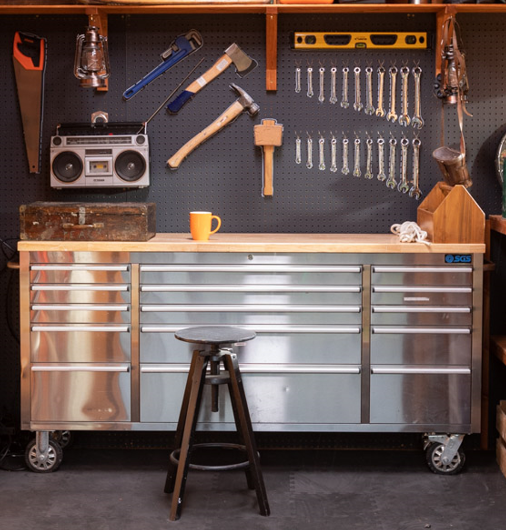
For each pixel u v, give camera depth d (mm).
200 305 3113
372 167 3537
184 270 3094
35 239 3129
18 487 3086
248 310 3105
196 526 2723
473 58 3467
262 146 3518
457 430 3141
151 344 3123
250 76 3500
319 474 3236
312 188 3553
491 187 3521
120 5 3311
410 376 3119
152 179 3551
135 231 3111
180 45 3490
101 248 3082
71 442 3537
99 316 3117
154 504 2920
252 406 3139
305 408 3137
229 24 3479
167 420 3146
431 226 3135
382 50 3480
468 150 3508
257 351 3127
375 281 3096
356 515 2818
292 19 3473
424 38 3449
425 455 3383
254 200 3557
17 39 3494
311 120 3521
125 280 3109
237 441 3562
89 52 3223
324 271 3086
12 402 3605
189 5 3312
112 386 3137
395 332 3100
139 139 3439
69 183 3463
